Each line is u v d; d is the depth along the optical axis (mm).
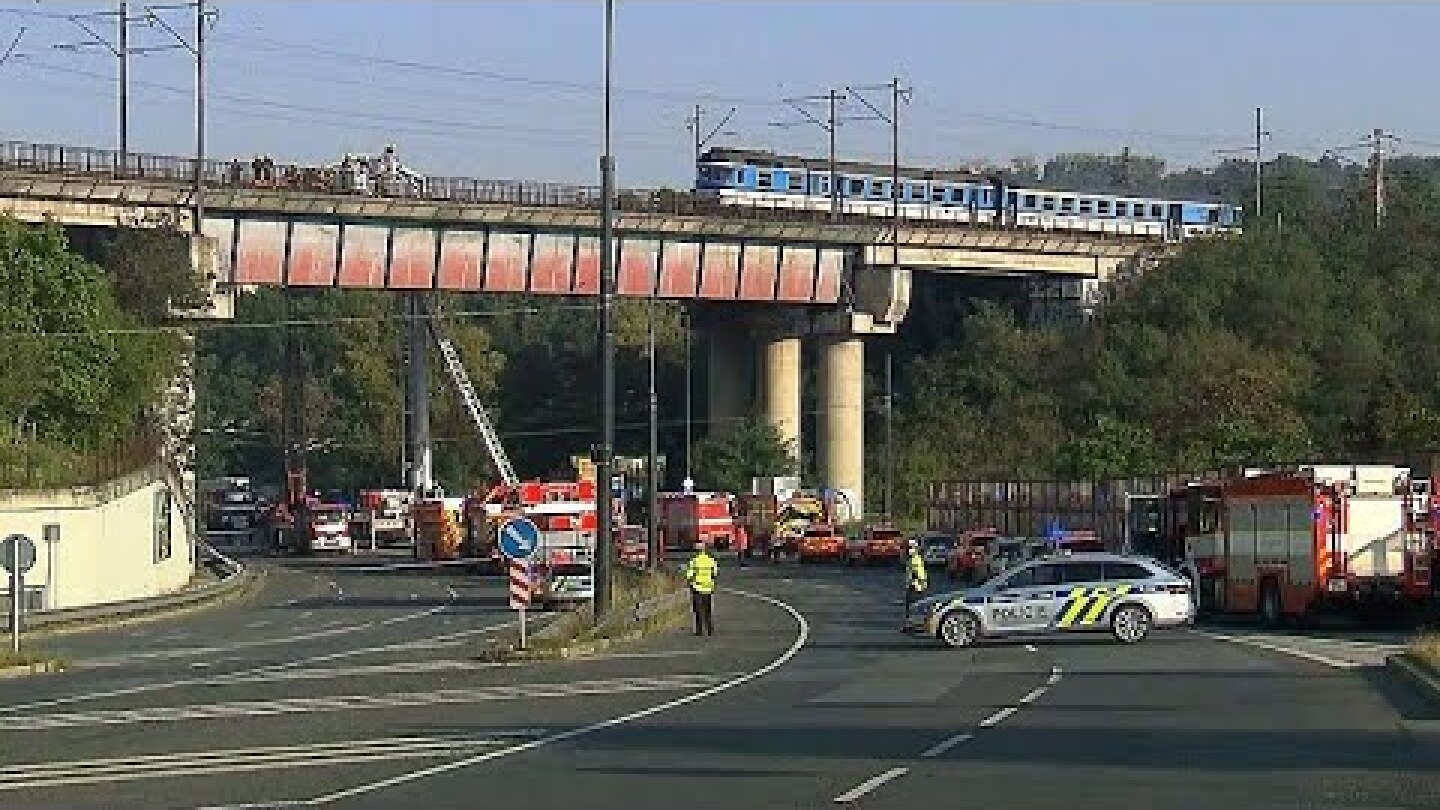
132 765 23750
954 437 129375
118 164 86312
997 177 122500
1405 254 135625
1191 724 26453
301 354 164875
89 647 50906
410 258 94812
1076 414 119750
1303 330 120438
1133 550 64750
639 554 89062
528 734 26453
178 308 87688
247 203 89250
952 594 45094
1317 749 23266
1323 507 49281
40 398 76750
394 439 162000
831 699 31297
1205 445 101625
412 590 79938
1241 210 146750
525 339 187500
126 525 72562
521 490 88750
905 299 112312
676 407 159125
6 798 20625
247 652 47375
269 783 21531
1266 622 51812
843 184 115000
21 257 78125
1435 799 18781
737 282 106562
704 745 24672
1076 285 130125
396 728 27672
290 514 131000
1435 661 33219
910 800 19188
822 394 114688
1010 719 27516
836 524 109438
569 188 98688
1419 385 114938
